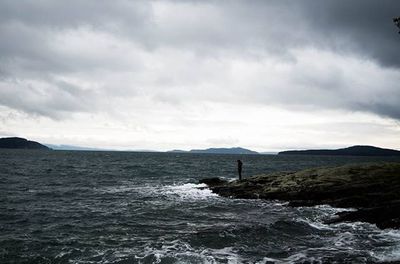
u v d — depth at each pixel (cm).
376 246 1588
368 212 2091
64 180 4681
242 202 2906
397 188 2559
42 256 1450
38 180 4569
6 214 2291
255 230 1855
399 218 1962
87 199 3055
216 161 12938
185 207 2677
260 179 3556
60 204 2755
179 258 1409
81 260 1404
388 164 3228
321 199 2728
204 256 1435
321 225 2003
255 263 1359
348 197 2556
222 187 3541
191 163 10856
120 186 4153
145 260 1389
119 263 1369
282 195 2928
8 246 1577
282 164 10938
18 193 3309
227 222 2139
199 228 1966
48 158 12200
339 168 3275
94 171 6450
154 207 2666
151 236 1773
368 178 2858
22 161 9381
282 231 1847
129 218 2231
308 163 11975
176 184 4412
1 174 5225
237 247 1572
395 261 1336
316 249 1542
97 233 1828
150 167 8094
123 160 12112
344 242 1659
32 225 2002
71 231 1867
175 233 1839
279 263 1357
